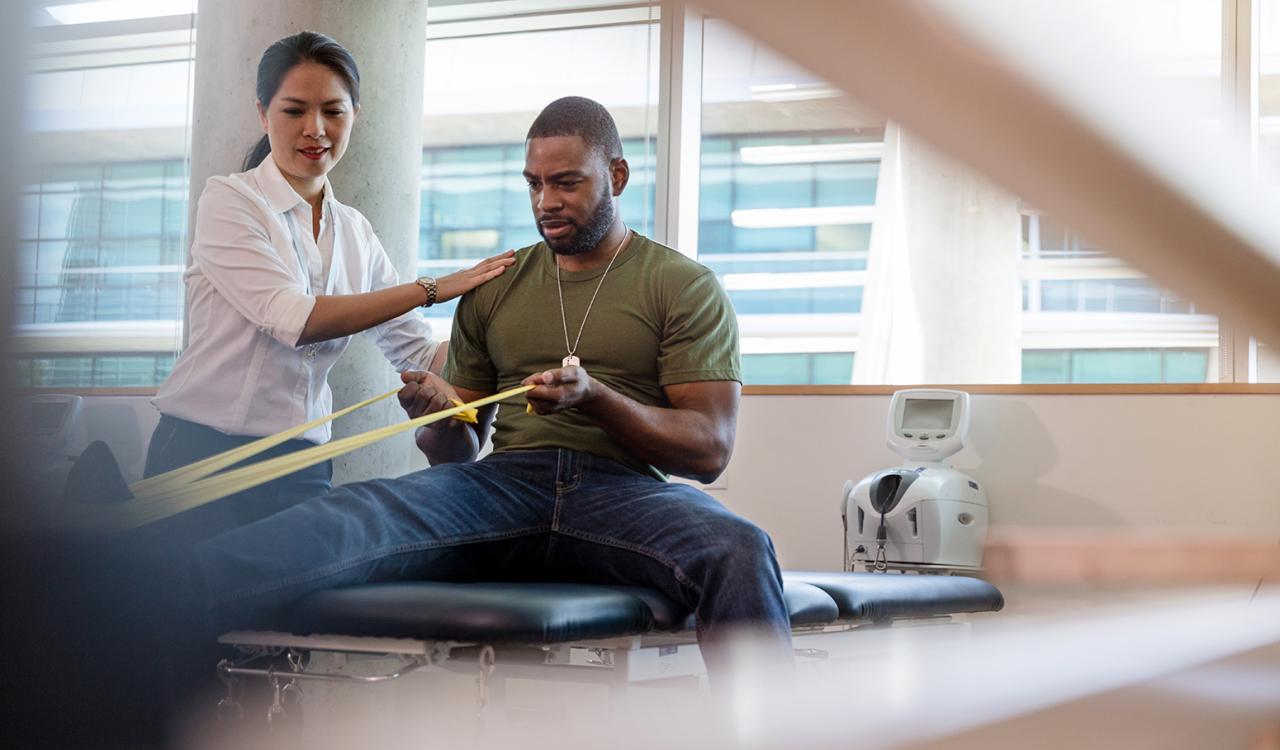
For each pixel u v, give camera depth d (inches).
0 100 10.1
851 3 6.9
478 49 202.8
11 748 20.7
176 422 96.0
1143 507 149.6
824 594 87.9
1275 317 9.4
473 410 66.4
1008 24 7.3
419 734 59.3
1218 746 34.1
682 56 185.9
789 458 162.4
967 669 32.0
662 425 77.3
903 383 176.1
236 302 93.2
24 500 12.9
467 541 75.1
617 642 71.8
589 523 77.1
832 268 180.5
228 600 60.4
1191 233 8.7
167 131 223.9
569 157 82.5
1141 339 165.8
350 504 70.0
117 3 224.7
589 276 86.4
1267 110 159.5
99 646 25.5
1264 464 146.2
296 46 96.5
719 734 24.2
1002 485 154.8
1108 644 36.1
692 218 185.2
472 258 202.5
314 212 102.6
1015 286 172.1
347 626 62.1
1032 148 7.6
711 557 71.1
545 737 26.2
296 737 56.8
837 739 22.4
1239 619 40.0
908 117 7.2
